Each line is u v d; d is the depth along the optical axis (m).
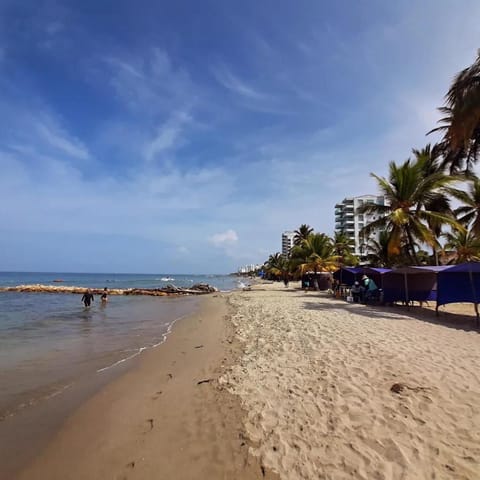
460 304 20.19
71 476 4.25
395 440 4.31
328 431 4.68
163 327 16.98
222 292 54.97
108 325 17.95
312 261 44.09
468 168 20.50
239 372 7.70
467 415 4.77
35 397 7.02
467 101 15.05
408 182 22.64
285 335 11.23
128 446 4.90
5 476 4.29
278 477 3.87
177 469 4.24
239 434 4.91
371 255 36.34
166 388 7.29
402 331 10.80
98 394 7.14
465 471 3.64
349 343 9.16
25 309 27.45
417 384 5.90
